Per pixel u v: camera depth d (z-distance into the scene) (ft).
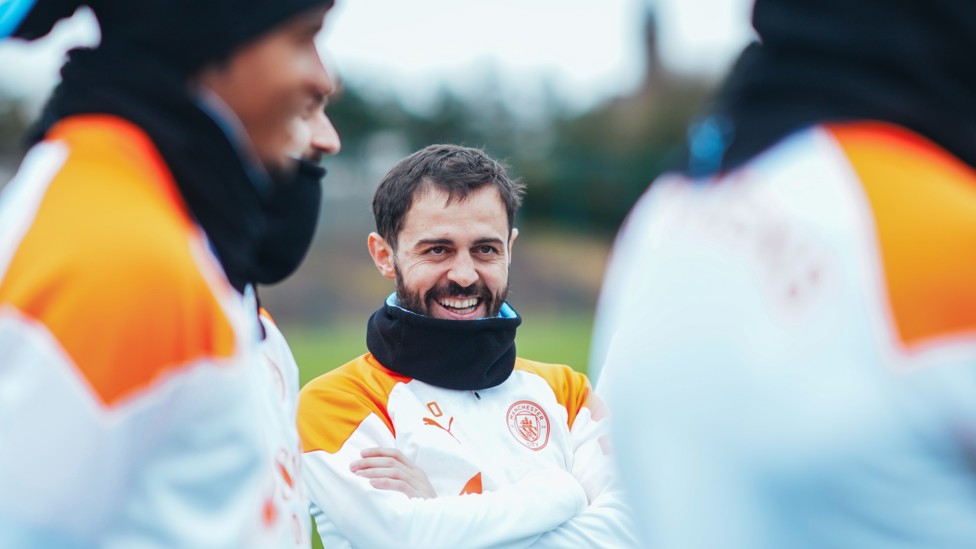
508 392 10.46
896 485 4.20
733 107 5.16
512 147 159.74
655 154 140.67
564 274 122.52
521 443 10.16
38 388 4.49
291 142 5.72
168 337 4.67
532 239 135.33
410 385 10.11
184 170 5.21
